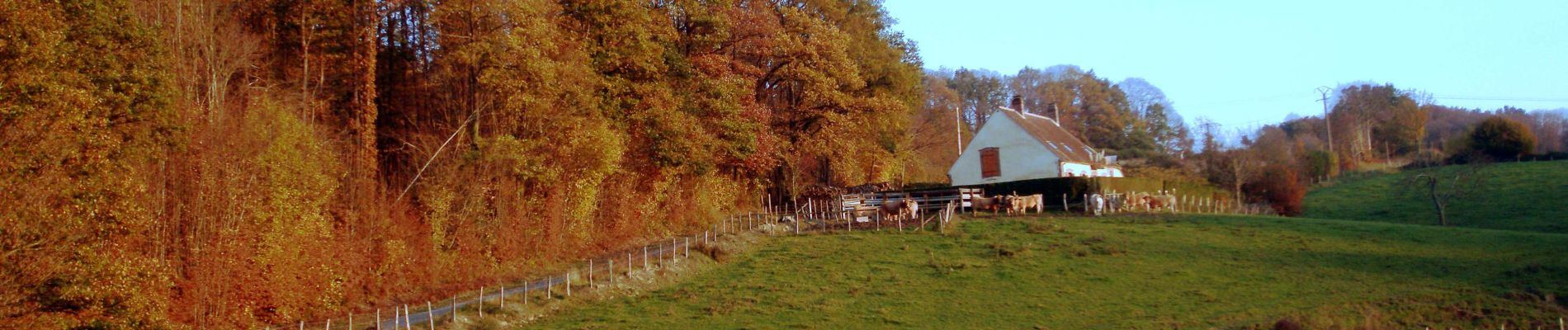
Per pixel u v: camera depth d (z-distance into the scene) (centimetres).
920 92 6512
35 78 1720
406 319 2278
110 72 1920
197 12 2452
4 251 1736
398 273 2919
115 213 1950
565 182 3641
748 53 5081
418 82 3553
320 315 2527
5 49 1692
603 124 3625
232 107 2541
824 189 5494
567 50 3531
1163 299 2786
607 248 3884
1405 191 6291
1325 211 6003
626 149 3916
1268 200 5984
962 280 3122
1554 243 3262
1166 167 7875
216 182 2338
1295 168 6775
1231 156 6319
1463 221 5188
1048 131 6700
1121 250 3512
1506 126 7425
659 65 4109
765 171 5297
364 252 2820
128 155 1980
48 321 1809
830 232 4234
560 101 3481
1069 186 4847
